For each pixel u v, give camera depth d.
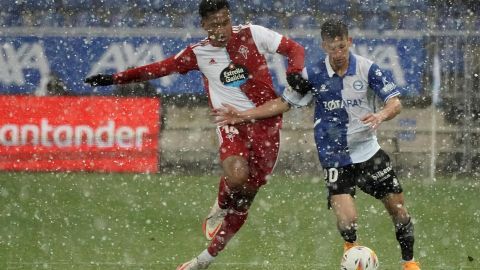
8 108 44.28
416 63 43.59
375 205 36.50
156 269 25.81
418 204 37.38
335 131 22.44
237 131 24.44
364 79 22.06
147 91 44.34
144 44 44.00
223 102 24.78
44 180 41.94
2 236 30.58
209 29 23.92
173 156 44.38
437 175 43.75
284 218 33.94
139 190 39.94
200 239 30.34
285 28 43.56
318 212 35.22
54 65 44.19
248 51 24.36
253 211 35.25
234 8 43.53
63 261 26.75
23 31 44.00
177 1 43.81
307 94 23.03
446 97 43.66
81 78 44.22
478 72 43.62
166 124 44.38
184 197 38.50
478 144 43.66
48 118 44.34
